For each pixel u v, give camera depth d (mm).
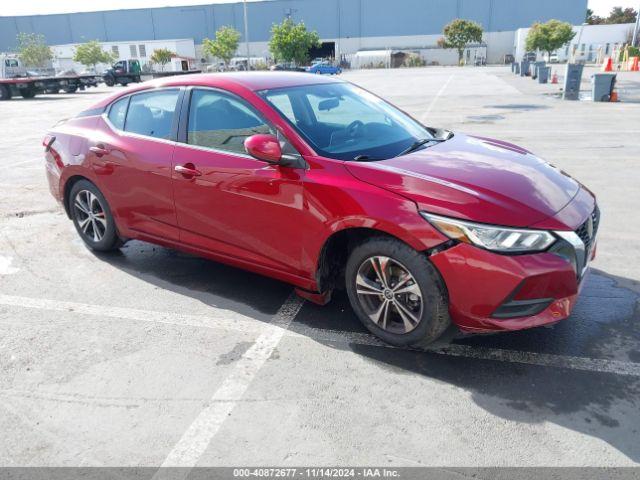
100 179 4406
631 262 4344
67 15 80875
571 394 2750
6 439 2531
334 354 3172
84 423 2623
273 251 3473
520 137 10430
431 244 2781
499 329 2785
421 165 3174
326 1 75312
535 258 2693
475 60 68438
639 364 2986
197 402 2758
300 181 3203
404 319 3082
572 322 3449
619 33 58062
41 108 21453
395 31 74812
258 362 3107
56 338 3426
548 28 57719
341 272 3584
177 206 3912
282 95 3691
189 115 3854
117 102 4465
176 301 3918
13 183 7812
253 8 77125
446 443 2432
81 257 4840
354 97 4188
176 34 79750
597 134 10500
